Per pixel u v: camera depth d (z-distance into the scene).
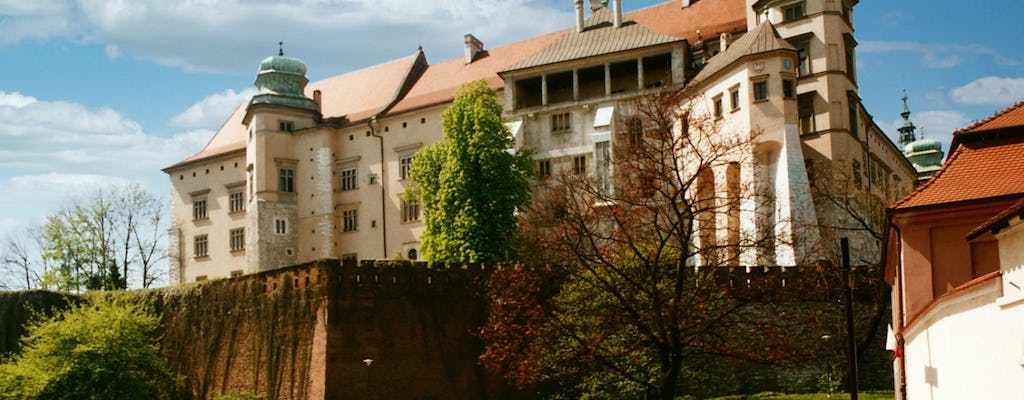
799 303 57.00
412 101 88.75
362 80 97.25
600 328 47.75
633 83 77.19
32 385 61.69
